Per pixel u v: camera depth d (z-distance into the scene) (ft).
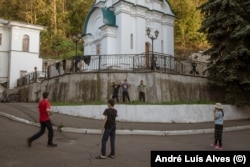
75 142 39.78
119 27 93.56
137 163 29.43
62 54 181.06
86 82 72.64
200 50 160.15
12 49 135.64
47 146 35.96
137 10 96.58
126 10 94.43
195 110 64.59
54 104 70.38
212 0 78.69
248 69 74.08
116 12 95.91
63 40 200.34
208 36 78.33
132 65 84.23
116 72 71.92
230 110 72.18
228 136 49.47
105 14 94.99
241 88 74.49
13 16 206.90
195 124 60.49
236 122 66.13
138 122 59.98
